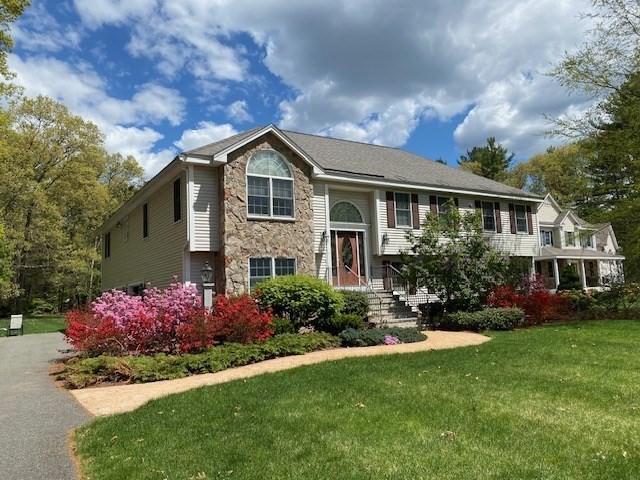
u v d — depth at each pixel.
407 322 14.56
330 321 12.44
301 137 20.67
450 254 14.59
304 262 14.82
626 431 4.57
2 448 4.88
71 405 6.64
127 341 9.88
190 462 4.19
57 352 12.55
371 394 6.26
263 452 4.32
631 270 19.91
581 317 16.00
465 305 14.50
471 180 22.42
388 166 19.81
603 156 17.06
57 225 30.12
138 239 19.06
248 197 14.04
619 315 15.95
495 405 5.56
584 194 19.44
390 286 17.78
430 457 4.04
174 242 14.79
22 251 29.06
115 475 4.00
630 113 15.78
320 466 3.94
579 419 4.98
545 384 6.52
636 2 15.60
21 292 28.61
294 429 4.93
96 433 5.18
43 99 30.08
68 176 31.20
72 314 11.48
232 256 13.45
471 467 3.81
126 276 20.80
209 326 9.88
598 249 35.88
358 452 4.22
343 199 17.44
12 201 27.53
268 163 14.52
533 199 22.88
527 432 4.61
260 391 6.71
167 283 15.38
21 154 27.56
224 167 13.70
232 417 5.49
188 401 6.33
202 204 13.83
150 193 17.11
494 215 21.52
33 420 5.91
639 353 8.81
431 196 19.44
